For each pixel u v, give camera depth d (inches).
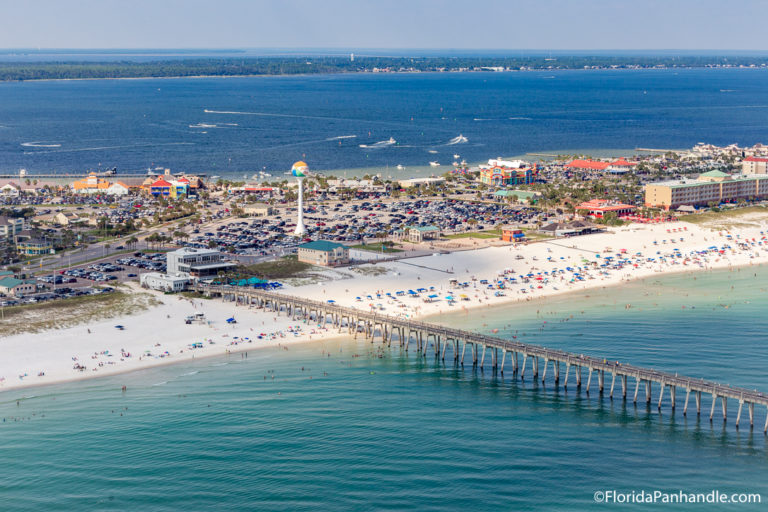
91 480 7608.3
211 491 7421.3
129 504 7229.3
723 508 7130.9
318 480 7603.4
